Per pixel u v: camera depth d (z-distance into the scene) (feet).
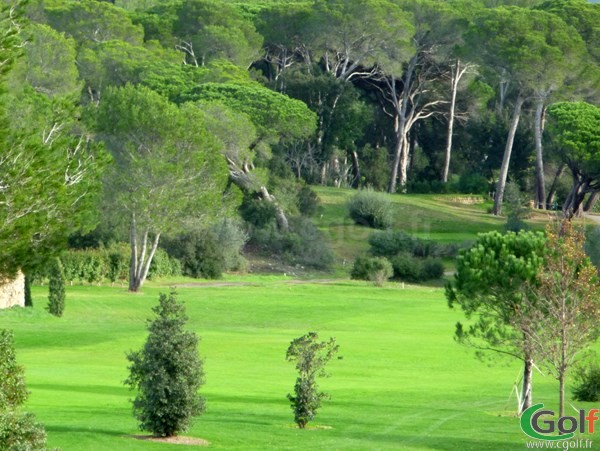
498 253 216.13
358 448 169.78
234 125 643.04
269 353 301.63
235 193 523.29
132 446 156.35
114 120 488.44
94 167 185.88
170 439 167.94
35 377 241.96
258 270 647.56
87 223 415.44
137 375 170.19
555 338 195.31
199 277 597.11
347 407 218.79
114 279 538.47
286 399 224.94
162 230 492.95
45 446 132.87
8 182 169.58
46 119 192.13
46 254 180.55
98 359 283.59
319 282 605.31
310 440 176.24
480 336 220.43
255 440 173.17
